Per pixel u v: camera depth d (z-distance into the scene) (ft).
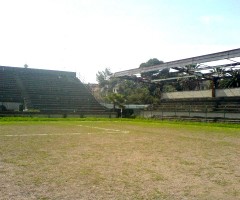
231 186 21.70
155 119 137.80
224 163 30.55
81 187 20.90
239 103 118.83
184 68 120.67
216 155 35.76
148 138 55.52
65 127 81.92
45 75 179.93
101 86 281.54
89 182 22.29
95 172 25.62
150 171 26.32
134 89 225.76
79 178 23.45
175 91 159.43
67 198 18.39
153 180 23.15
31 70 177.06
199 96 144.87
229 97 125.29
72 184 21.65
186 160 32.01
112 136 58.65
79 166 28.02
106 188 20.76
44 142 46.52
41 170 26.09
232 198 18.94
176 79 141.79
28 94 155.74
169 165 29.14
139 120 130.52
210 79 134.72
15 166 27.66
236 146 44.86
